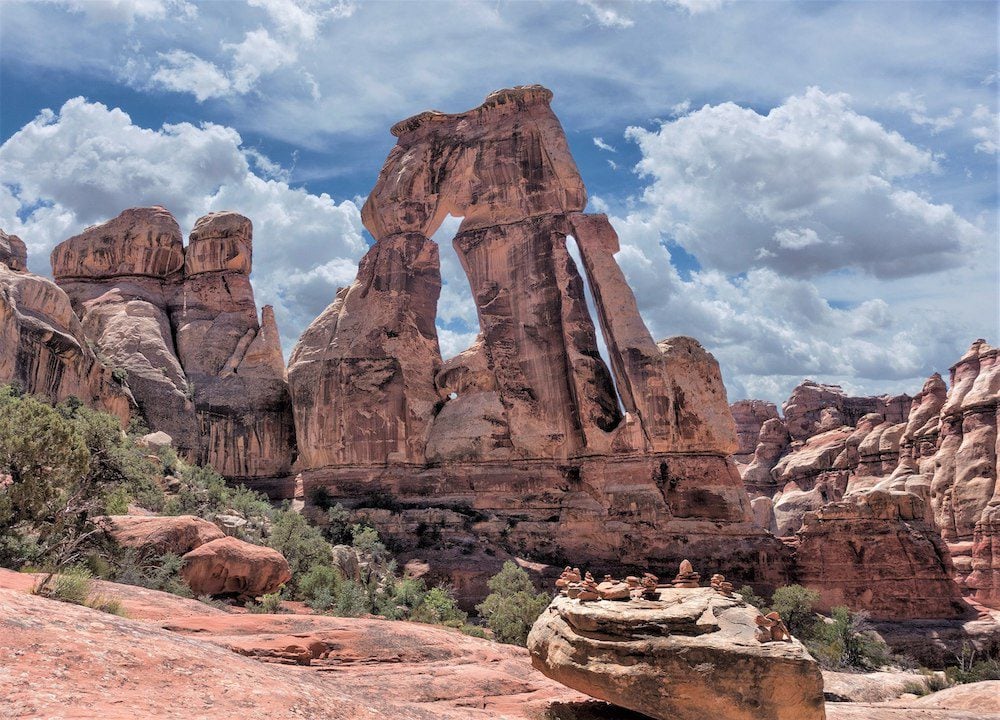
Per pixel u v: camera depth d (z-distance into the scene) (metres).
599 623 13.42
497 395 58.78
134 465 35.28
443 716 11.45
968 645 46.12
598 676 13.09
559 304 59.31
